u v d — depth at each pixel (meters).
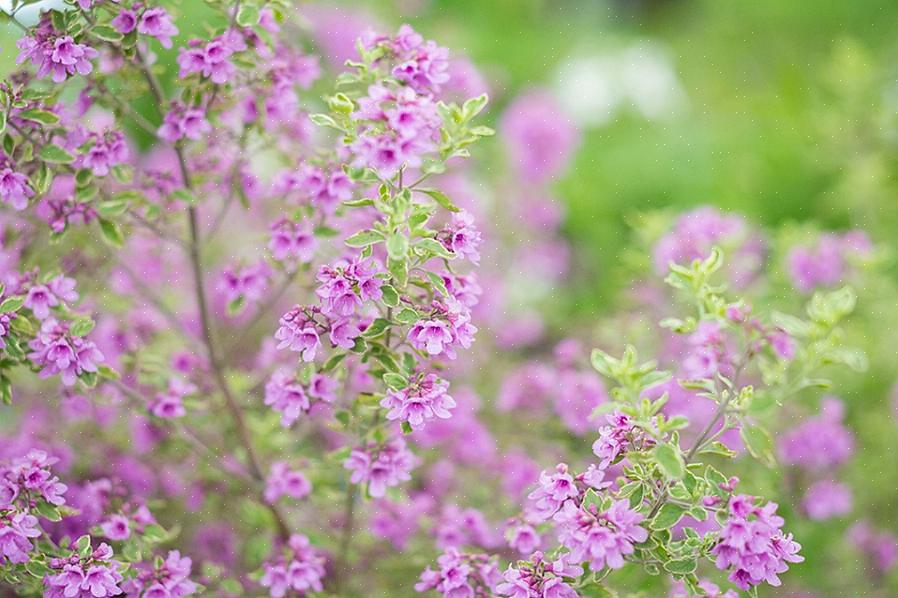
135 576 0.72
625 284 0.93
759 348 0.69
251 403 0.81
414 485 0.85
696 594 0.68
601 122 1.59
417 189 0.68
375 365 0.72
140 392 0.80
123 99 0.75
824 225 1.25
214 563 0.80
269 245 0.75
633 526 0.66
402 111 0.67
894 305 0.92
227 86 0.76
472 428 0.85
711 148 1.47
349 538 0.79
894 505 0.89
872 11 1.70
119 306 0.82
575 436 0.87
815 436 0.86
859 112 1.08
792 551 0.66
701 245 0.89
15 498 0.70
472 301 0.70
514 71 1.65
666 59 1.79
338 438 0.84
